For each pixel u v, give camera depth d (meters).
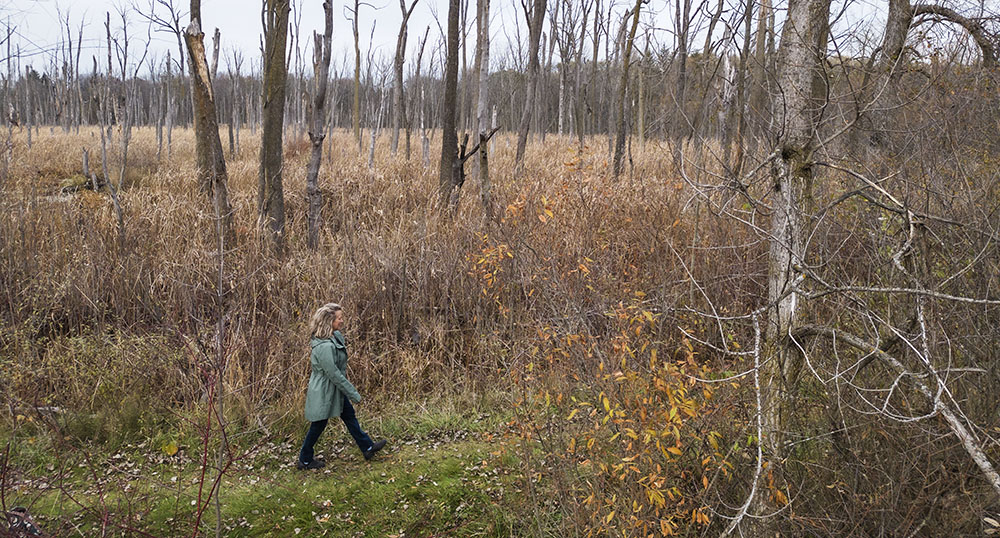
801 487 3.94
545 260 6.05
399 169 14.45
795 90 3.56
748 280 6.98
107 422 5.88
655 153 14.10
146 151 18.05
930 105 4.63
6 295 7.14
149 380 6.51
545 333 4.90
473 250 8.16
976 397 3.76
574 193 8.98
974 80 5.09
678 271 7.04
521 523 4.75
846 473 3.97
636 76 17.16
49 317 7.27
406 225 10.02
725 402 4.23
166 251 8.67
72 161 15.85
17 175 12.98
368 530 4.82
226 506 5.02
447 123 10.76
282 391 6.51
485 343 7.18
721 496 4.09
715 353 5.96
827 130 4.92
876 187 3.34
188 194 11.49
